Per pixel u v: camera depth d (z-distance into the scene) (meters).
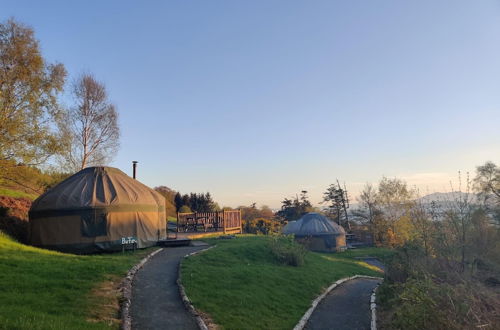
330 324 10.82
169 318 8.42
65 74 22.31
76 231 16.34
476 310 7.51
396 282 12.15
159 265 13.62
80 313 7.58
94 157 33.44
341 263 23.69
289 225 35.97
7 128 19.50
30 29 21.14
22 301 7.61
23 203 22.14
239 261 15.70
